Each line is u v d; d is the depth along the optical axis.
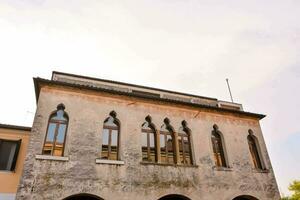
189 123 16.11
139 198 12.38
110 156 13.35
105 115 14.15
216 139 16.78
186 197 13.42
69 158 12.18
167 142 15.14
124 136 13.94
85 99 14.20
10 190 13.37
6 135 14.65
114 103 14.77
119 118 14.39
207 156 15.34
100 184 12.04
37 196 10.84
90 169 12.26
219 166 15.44
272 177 16.36
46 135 12.62
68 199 12.25
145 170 13.29
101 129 13.64
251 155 17.17
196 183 14.02
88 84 16.53
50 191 11.12
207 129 16.45
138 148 13.87
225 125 17.25
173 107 16.31
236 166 15.80
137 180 12.82
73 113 13.49
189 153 15.38
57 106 13.41
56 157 11.95
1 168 13.88
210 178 14.55
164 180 13.38
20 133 14.99
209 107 17.14
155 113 15.54
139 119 14.87
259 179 15.88
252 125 18.30
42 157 11.73
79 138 12.89
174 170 13.94
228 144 16.52
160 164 13.83
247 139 17.55
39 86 13.85
